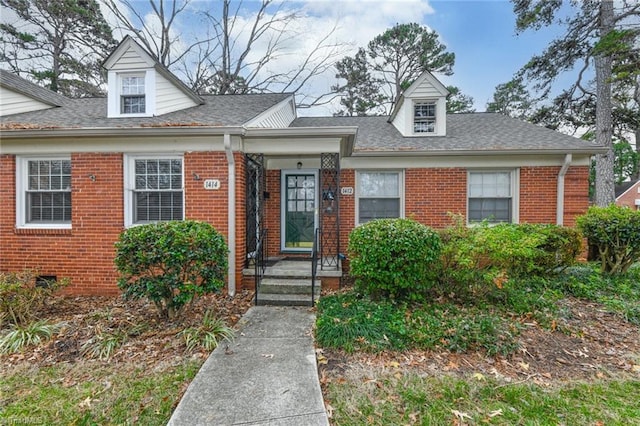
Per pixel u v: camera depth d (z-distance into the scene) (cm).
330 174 739
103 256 605
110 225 605
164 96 734
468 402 267
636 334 396
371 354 345
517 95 2019
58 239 611
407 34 1994
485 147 711
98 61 1705
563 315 437
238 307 515
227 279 584
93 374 312
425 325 395
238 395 271
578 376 306
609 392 281
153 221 612
